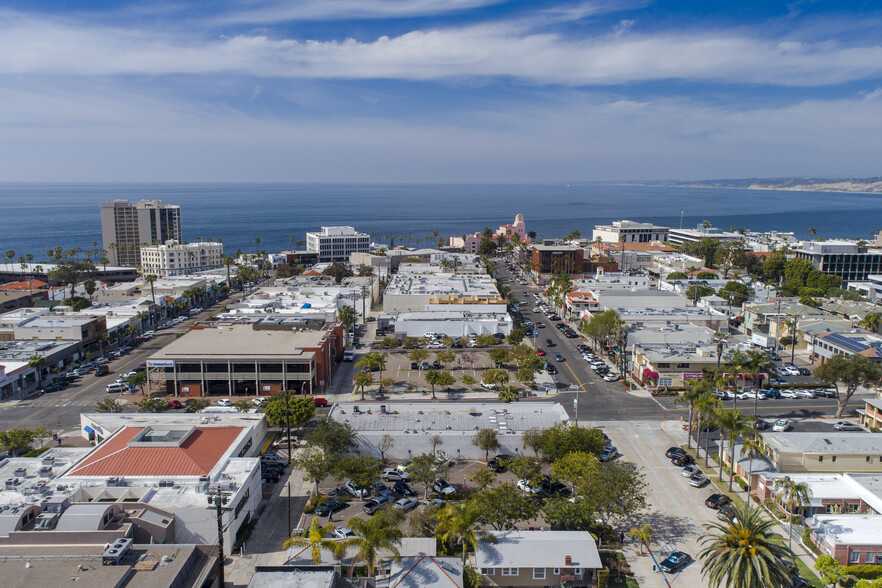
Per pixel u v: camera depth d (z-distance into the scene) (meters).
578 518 70.75
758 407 121.06
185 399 128.88
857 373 108.56
